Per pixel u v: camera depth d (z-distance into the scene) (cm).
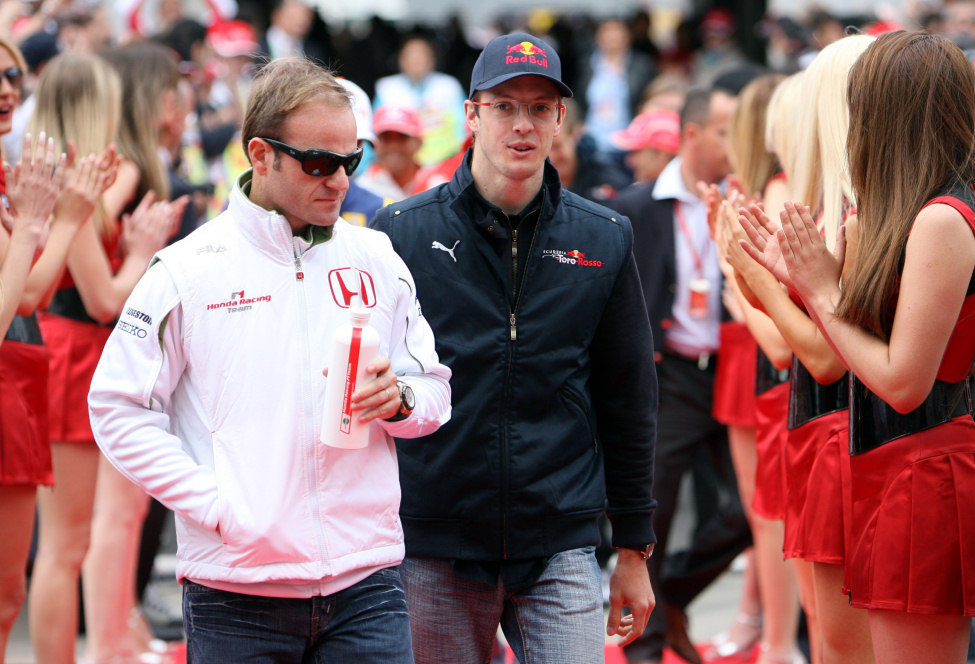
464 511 612
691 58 2686
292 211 525
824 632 659
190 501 509
